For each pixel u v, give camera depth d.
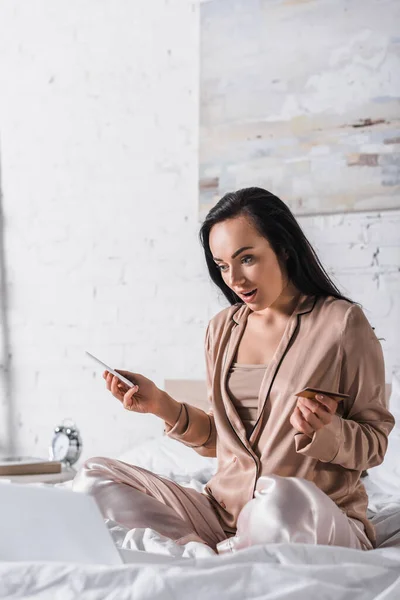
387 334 2.86
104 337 3.45
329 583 1.02
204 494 1.65
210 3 3.23
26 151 3.68
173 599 0.96
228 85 3.18
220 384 1.61
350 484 1.47
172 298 3.32
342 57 2.97
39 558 1.08
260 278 1.50
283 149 3.06
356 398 1.50
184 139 3.33
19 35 3.71
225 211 1.52
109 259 3.46
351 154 2.94
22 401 3.64
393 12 2.89
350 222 2.94
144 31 3.42
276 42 3.09
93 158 3.52
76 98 3.57
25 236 3.66
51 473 2.75
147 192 3.39
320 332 1.52
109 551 1.06
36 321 3.62
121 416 3.41
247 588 1.00
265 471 1.48
